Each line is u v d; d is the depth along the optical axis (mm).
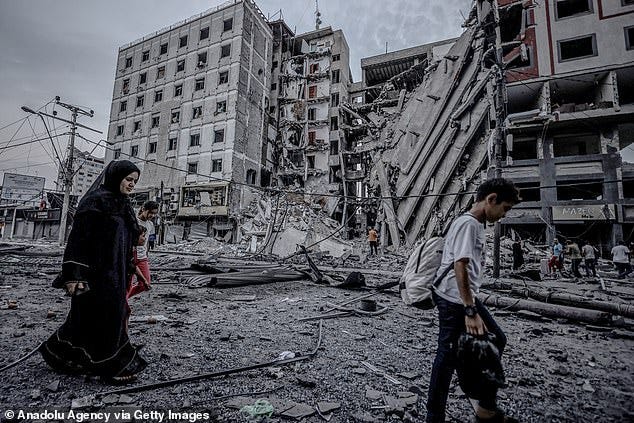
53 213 33156
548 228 17844
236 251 21500
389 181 27266
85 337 2268
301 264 14148
